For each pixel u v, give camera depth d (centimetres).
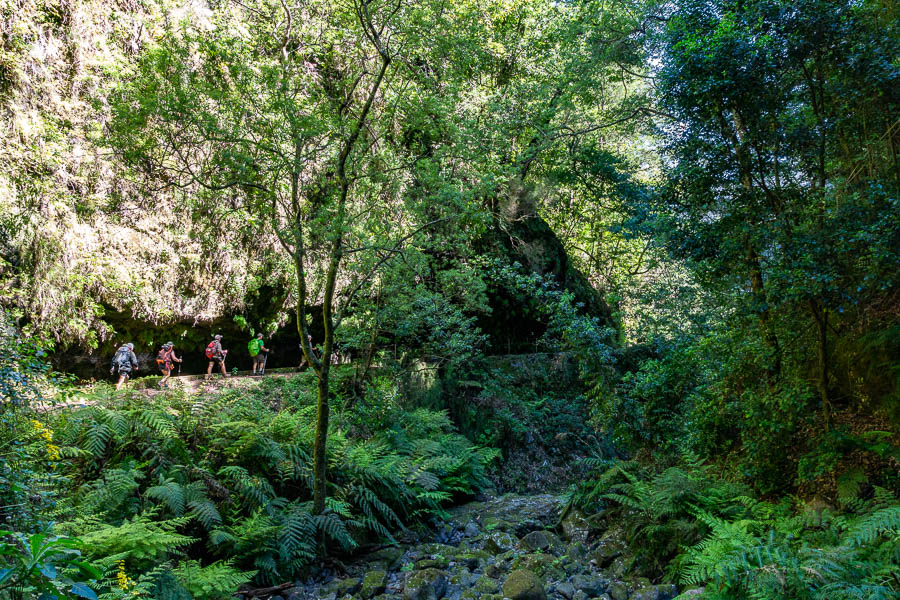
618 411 913
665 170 797
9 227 1173
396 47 938
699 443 753
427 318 1346
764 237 631
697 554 528
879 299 646
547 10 2006
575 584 663
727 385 723
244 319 1612
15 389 508
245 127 752
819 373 647
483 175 952
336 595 701
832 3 580
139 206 1252
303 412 1058
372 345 1326
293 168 752
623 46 1622
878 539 462
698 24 720
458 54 905
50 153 1222
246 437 833
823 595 403
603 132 2180
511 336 2038
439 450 1160
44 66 1227
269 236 1558
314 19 1248
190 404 893
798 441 653
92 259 1310
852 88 597
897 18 582
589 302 2178
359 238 841
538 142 1938
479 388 1666
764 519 574
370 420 1215
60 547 320
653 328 1484
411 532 925
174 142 749
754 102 634
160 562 578
